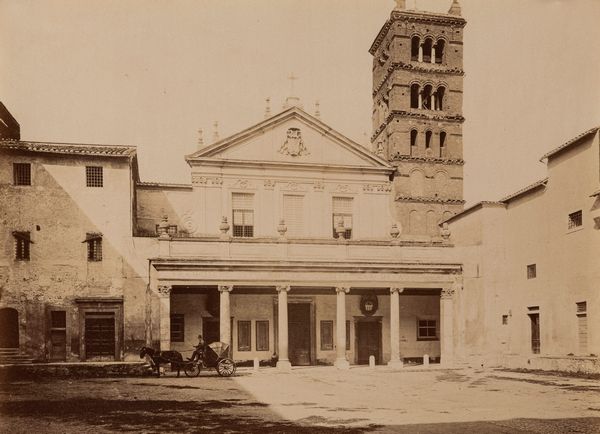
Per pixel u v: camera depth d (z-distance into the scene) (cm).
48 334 3594
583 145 3225
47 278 3628
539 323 3588
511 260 3912
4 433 1575
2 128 3791
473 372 3412
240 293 4056
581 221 3247
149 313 3697
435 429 1594
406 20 5091
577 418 1769
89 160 3753
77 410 1953
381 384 2783
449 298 3916
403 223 4831
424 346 4294
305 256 3816
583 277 3197
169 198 4322
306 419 1761
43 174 3691
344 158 4325
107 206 3744
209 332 3969
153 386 2700
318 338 4141
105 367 3186
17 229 3631
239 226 4122
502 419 1748
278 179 4203
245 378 3122
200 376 3228
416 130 5012
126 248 3731
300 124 4281
